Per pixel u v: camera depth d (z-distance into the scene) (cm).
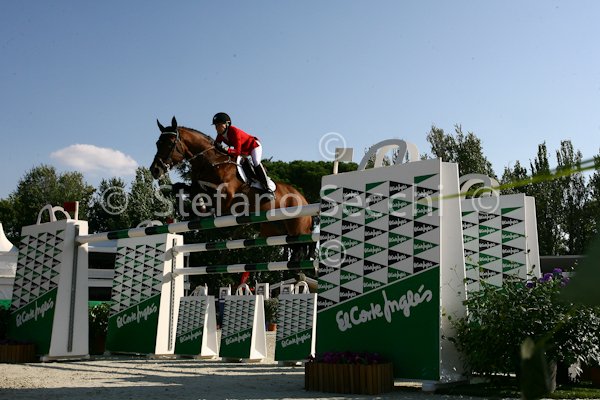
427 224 433
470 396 391
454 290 445
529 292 423
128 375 561
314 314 698
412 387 454
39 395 399
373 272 455
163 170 598
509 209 695
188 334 805
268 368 662
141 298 813
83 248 754
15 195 3488
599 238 30
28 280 775
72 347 727
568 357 394
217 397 392
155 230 672
